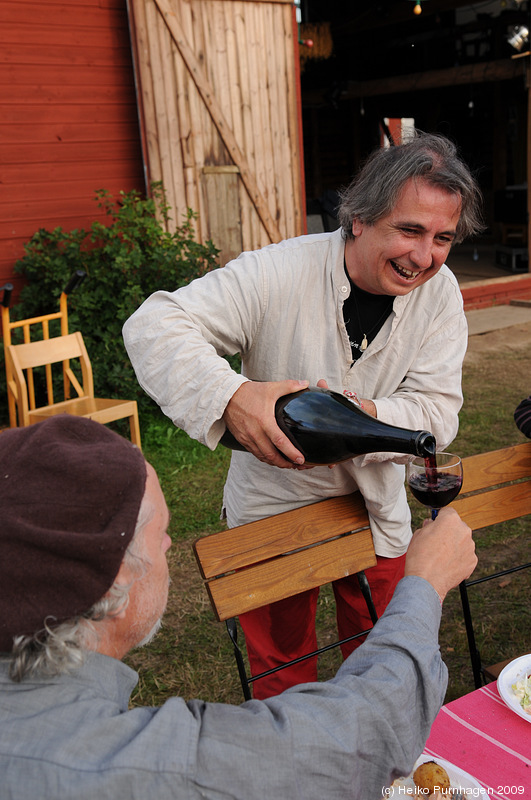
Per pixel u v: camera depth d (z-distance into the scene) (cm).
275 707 95
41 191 627
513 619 323
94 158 650
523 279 1040
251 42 689
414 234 165
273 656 221
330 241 188
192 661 306
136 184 678
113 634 96
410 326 191
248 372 204
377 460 191
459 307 196
